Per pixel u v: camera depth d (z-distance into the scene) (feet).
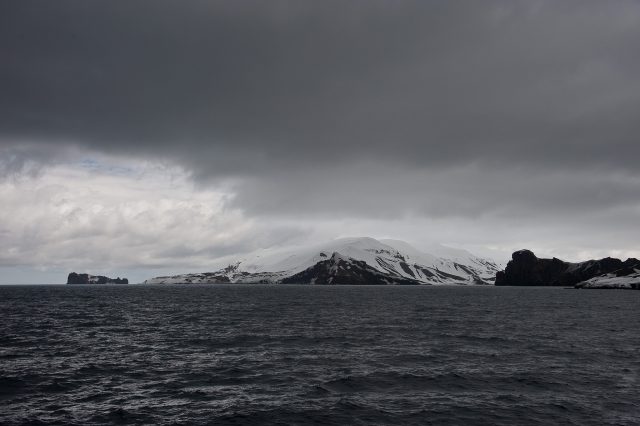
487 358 153.89
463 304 504.43
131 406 98.58
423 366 139.44
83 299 600.39
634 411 96.27
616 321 291.38
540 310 400.47
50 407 97.60
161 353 162.30
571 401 103.04
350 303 522.47
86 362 144.97
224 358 152.15
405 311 382.63
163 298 650.43
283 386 114.83
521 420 90.48
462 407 98.27
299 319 299.38
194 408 97.25
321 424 87.45
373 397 105.50
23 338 200.23
